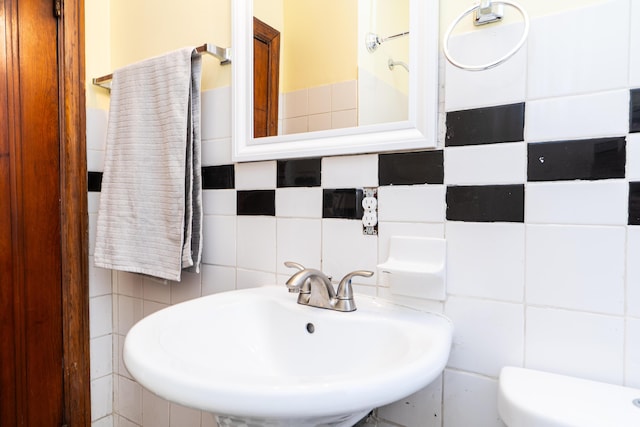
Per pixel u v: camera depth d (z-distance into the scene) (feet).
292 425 1.83
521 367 2.21
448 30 2.21
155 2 4.07
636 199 1.93
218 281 3.62
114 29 4.44
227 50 3.48
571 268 2.09
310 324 2.53
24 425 3.85
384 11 2.71
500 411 1.92
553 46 2.12
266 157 3.22
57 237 4.06
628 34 1.95
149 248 3.54
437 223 2.47
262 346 2.73
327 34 3.01
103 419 4.45
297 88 3.16
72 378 4.16
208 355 2.45
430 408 2.51
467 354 2.38
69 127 4.09
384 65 2.70
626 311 1.96
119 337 4.45
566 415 1.66
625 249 1.96
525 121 2.19
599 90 2.01
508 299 2.25
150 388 1.53
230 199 3.52
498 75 2.27
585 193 2.05
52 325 4.03
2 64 3.65
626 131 1.95
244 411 1.38
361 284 2.80
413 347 1.98
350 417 2.12
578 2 2.06
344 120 2.91
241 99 3.39
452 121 2.41
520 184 2.21
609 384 1.97
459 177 2.40
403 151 2.60
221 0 3.58
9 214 3.73
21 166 3.79
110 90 4.25
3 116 3.67
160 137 3.52
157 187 3.52
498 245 2.28
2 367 3.71
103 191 3.87
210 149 3.66
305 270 2.45
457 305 2.40
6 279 3.72
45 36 3.92
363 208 2.77
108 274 4.49
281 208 3.20
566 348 2.10
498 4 2.23
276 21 3.27
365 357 2.29
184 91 3.38
